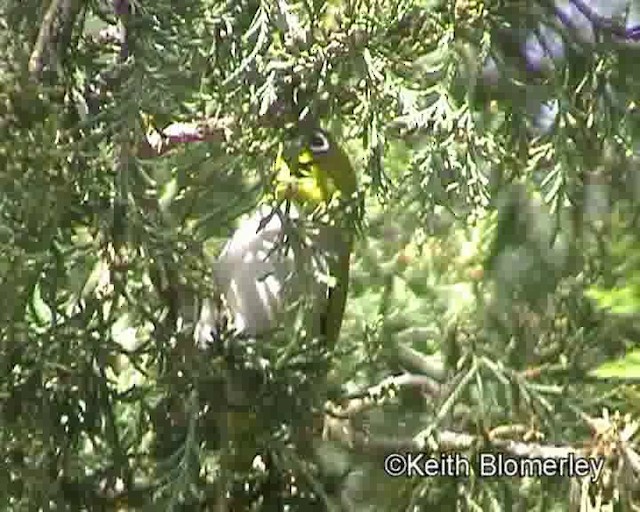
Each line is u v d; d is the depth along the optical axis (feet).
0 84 15.88
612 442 18.17
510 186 24.54
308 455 18.58
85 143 16.35
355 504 20.80
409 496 19.95
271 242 21.04
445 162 17.83
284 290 18.93
